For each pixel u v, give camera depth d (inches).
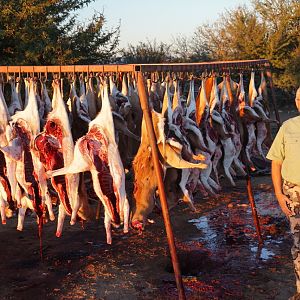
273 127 489.7
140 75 159.8
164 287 187.8
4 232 255.3
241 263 212.4
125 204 167.5
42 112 187.9
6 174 190.1
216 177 210.5
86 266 210.7
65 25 537.6
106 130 167.8
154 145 160.2
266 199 318.7
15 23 473.1
